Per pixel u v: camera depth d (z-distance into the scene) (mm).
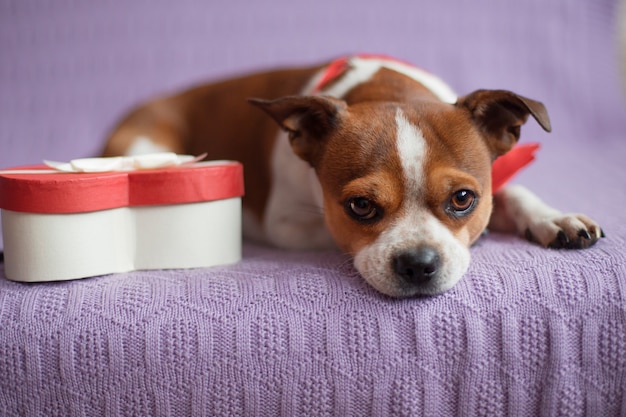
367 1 1226
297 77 875
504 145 726
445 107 711
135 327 635
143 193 687
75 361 634
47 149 1097
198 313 640
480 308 634
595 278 638
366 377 630
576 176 971
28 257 663
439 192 665
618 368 630
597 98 1248
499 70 1231
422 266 633
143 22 1189
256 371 633
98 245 674
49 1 1158
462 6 1226
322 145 726
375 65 825
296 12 1223
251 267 699
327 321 636
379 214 677
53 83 1162
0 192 665
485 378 629
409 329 632
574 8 1235
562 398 627
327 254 745
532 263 658
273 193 835
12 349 635
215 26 1210
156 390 635
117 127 925
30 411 640
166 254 697
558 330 627
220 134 902
